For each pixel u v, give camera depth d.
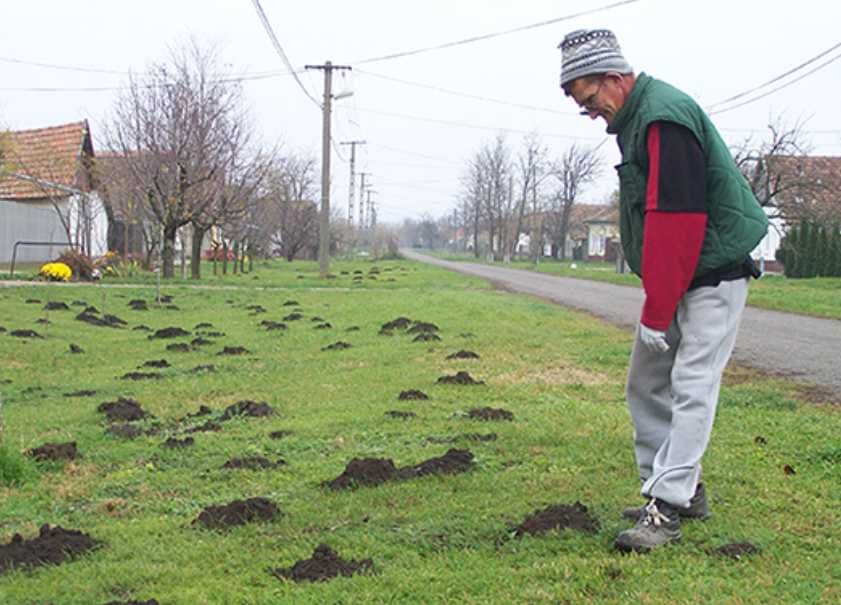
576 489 4.67
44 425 6.90
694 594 3.21
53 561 3.80
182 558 3.80
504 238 78.06
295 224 54.75
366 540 3.93
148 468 5.47
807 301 20.64
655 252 3.48
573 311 17.94
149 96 27.45
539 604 3.18
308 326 15.05
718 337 3.64
